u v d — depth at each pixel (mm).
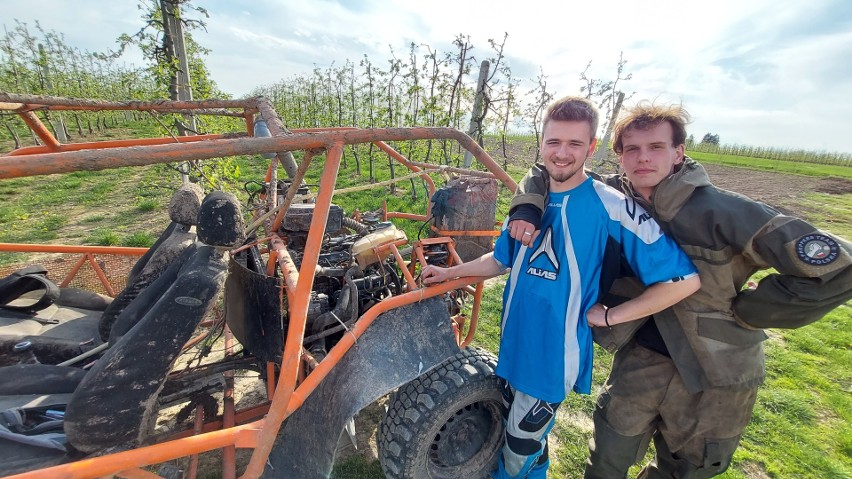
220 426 1948
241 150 1212
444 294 2062
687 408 1691
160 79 4609
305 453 1698
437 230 2430
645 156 1568
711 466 1732
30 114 1877
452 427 2061
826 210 11914
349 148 13641
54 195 8539
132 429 1370
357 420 2762
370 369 1705
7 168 882
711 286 1510
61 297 2486
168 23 4523
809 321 1387
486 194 2391
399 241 2105
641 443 1921
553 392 1668
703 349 1557
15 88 14852
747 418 1682
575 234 1583
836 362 3865
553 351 1646
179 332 1362
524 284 1715
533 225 1552
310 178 11453
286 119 18859
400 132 1673
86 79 21047
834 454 2752
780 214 1365
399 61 10781
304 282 1386
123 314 1763
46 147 2035
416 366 1803
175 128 5176
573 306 1610
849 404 3213
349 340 1643
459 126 9648
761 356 1611
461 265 1975
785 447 2773
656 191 1584
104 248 2707
